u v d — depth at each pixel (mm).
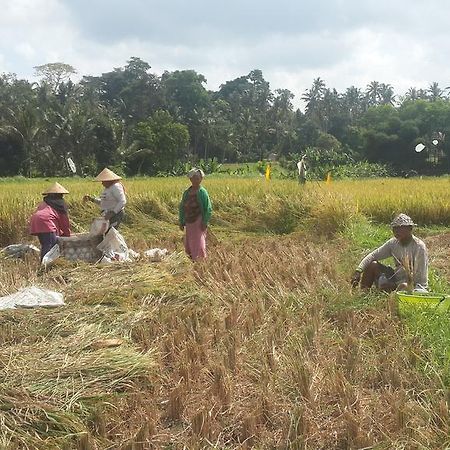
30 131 48500
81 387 4035
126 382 4215
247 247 9539
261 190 15422
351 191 16516
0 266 7574
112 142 48875
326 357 4605
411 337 4754
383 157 60500
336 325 5410
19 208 11734
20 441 3469
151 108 71812
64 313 5426
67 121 48125
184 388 4047
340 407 3793
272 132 71938
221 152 68625
